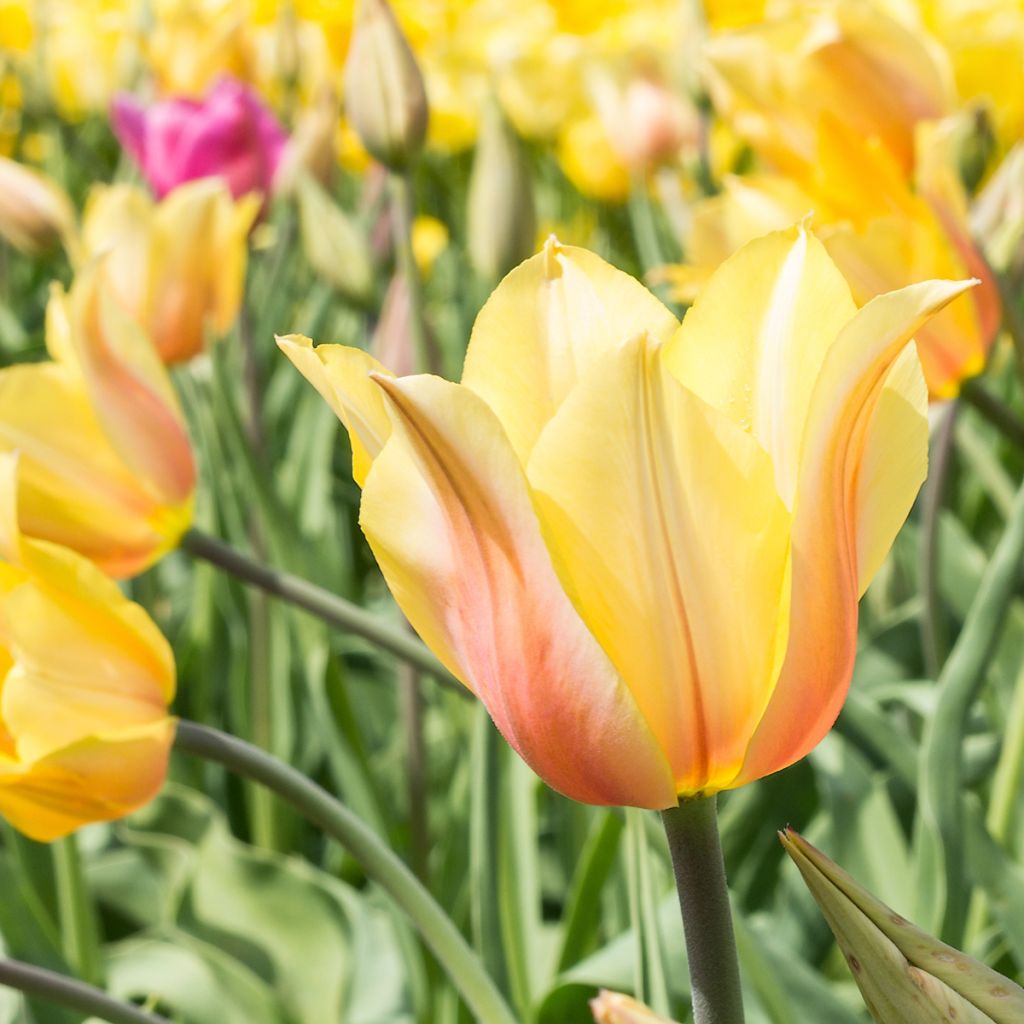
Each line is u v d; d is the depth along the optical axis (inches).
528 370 23.3
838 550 20.8
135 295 38.5
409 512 22.6
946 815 29.6
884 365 20.0
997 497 37.6
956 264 30.8
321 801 27.5
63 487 30.9
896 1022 20.9
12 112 74.1
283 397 47.4
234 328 46.4
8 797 27.4
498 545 20.6
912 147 32.4
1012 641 36.0
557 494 20.5
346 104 34.8
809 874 21.0
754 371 22.4
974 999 20.6
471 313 49.7
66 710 27.6
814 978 30.9
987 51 37.6
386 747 43.1
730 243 34.1
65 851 34.2
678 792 22.0
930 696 34.3
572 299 23.5
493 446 19.6
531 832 32.9
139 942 35.6
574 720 21.0
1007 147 38.0
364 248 39.7
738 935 28.9
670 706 21.4
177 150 46.5
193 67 50.6
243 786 41.9
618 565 20.8
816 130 32.4
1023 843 33.2
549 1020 30.8
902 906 33.3
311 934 36.0
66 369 31.0
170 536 31.4
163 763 27.6
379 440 23.0
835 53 32.0
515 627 21.0
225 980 34.5
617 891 34.4
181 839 38.0
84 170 73.3
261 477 37.1
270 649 39.6
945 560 38.0
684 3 45.5
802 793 35.9
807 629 20.8
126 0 74.5
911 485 22.3
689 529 20.8
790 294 21.8
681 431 20.4
